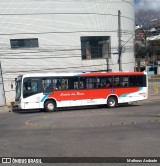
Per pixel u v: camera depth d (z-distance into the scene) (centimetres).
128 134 1252
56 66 3469
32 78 2384
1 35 3278
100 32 3662
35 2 3359
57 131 1393
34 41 3397
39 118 1966
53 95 2416
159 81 6781
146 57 8750
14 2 3297
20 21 3328
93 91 2530
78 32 3538
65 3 3469
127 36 3972
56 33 3450
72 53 3528
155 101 3206
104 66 3741
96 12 3625
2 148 1073
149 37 9262
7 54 3309
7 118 2077
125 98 2638
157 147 1009
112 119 1761
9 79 3319
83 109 2564
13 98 3338
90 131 1356
